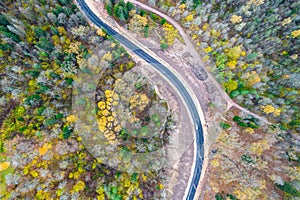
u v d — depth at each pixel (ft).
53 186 153.17
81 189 154.10
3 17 169.78
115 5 185.98
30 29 178.60
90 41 185.37
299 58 186.39
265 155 175.73
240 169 175.73
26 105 168.76
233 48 183.52
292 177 164.96
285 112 180.45
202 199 180.34
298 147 171.73
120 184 163.12
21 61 177.88
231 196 165.78
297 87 181.27
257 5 182.80
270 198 163.63
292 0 181.16
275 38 186.39
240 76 187.62
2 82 169.78
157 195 174.60
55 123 168.35
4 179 153.07
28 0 176.14
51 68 177.37
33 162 156.56
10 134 164.45
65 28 183.62
